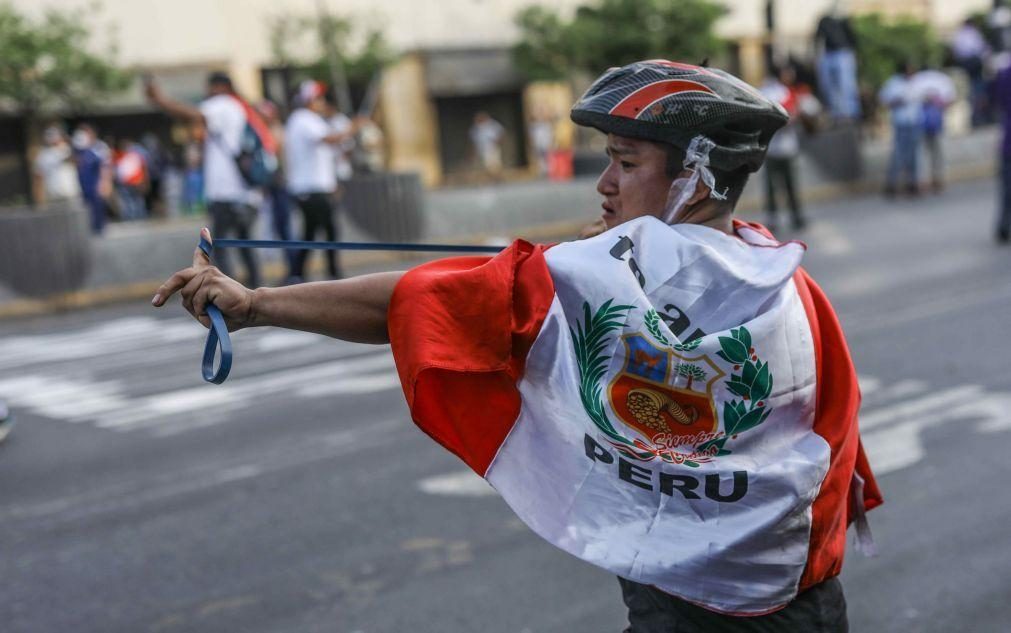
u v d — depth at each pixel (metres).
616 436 1.82
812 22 32.56
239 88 23.91
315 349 8.55
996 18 25.12
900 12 34.66
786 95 14.93
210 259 1.83
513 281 1.82
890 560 4.21
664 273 1.79
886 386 6.56
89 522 4.98
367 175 14.11
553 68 25.28
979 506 4.67
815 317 1.92
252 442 6.12
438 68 26.72
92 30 19.52
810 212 16.97
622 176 1.84
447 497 5.08
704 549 1.82
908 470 5.12
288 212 11.48
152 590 4.22
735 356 1.79
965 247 12.20
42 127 21.83
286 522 4.85
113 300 12.30
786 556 1.85
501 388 1.85
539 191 15.74
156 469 5.72
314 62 22.17
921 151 18.88
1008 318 8.38
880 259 11.73
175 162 22.52
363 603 4.02
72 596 4.20
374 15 22.98
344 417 6.52
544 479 1.85
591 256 1.80
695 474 1.81
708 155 1.79
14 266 11.82
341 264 13.62
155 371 8.23
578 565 4.29
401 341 1.80
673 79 1.79
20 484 5.58
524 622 3.83
